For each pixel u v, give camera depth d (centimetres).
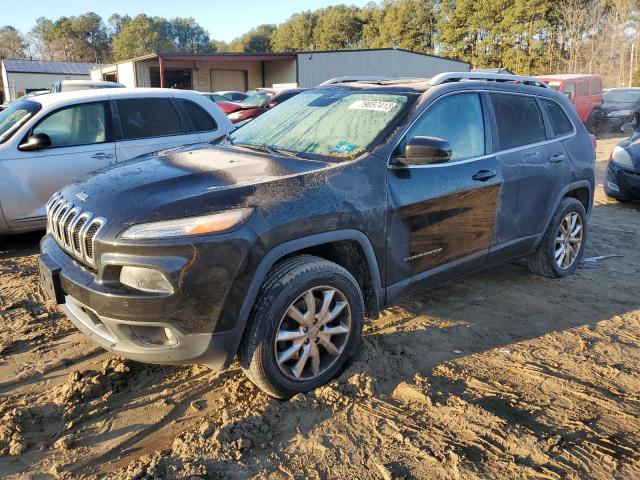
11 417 286
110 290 270
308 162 336
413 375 333
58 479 249
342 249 334
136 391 319
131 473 246
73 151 604
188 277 263
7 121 618
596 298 468
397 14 6297
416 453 263
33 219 592
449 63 3466
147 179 318
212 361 281
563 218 493
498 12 5366
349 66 3167
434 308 438
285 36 8694
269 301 284
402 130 356
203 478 243
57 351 367
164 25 10912
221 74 3266
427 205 359
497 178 408
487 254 418
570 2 4691
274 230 283
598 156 1392
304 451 265
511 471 251
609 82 4375
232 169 328
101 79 3731
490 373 340
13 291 475
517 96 452
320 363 316
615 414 299
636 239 660
